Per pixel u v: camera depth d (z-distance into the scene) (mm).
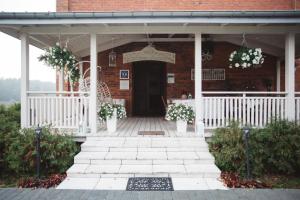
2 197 5402
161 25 7934
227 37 10602
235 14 7152
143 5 11203
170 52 12727
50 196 5445
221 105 8430
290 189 5875
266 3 11234
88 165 6891
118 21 7250
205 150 7531
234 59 8000
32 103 8188
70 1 11102
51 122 8094
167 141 7805
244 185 6125
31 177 6867
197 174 6488
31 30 7969
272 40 10055
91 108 8203
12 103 11273
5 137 7168
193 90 12750
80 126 8102
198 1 11219
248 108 8172
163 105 13281
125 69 12805
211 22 7242
